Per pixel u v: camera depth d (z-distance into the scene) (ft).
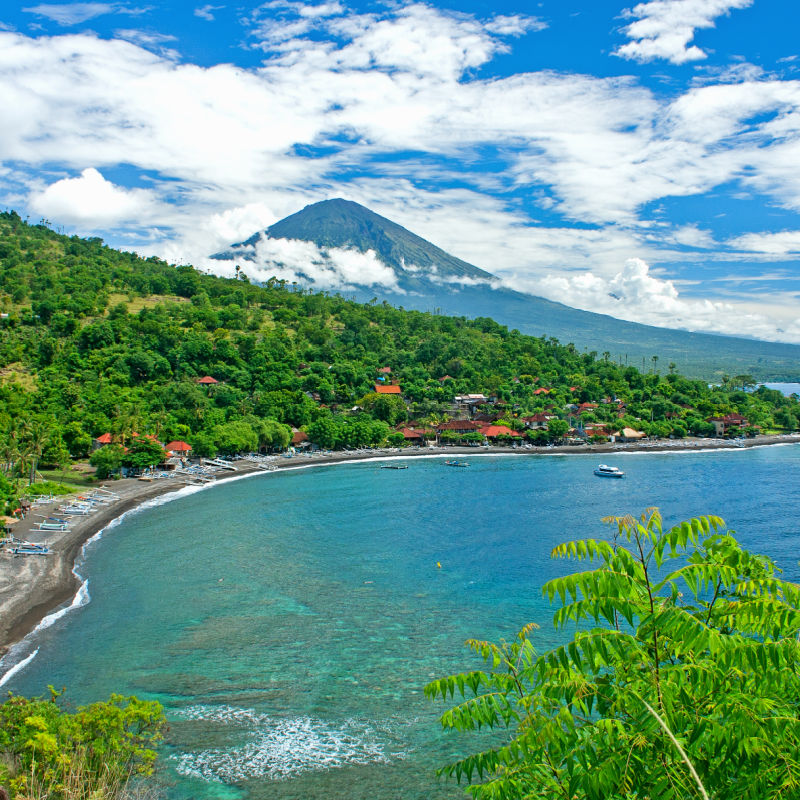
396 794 129.29
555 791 43.01
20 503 351.87
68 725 115.96
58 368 645.10
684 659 44.37
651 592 41.78
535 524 347.77
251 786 131.23
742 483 484.33
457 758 140.97
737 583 46.19
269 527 340.39
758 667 37.45
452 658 185.16
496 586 245.65
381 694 166.40
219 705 161.17
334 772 135.85
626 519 43.62
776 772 36.47
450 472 547.49
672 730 38.60
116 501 397.60
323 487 467.93
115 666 181.06
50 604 228.02
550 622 209.46
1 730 111.14
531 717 44.70
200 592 239.91
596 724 40.55
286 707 160.25
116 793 110.93
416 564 273.54
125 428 501.56
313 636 200.34
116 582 251.19
